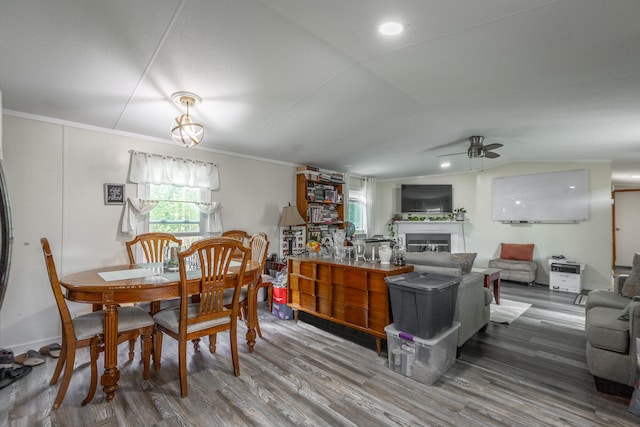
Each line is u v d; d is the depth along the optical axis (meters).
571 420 1.83
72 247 3.00
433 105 2.94
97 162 3.17
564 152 4.88
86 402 1.96
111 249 3.24
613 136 3.76
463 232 6.64
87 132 3.12
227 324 2.33
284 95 2.62
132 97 2.52
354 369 2.44
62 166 2.96
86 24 1.64
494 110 3.07
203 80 2.30
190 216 3.90
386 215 7.69
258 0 1.51
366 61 2.12
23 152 2.76
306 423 1.79
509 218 6.05
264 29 1.74
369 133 3.81
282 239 4.98
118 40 1.79
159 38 1.78
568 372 2.41
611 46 1.88
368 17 1.65
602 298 2.86
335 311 3.07
